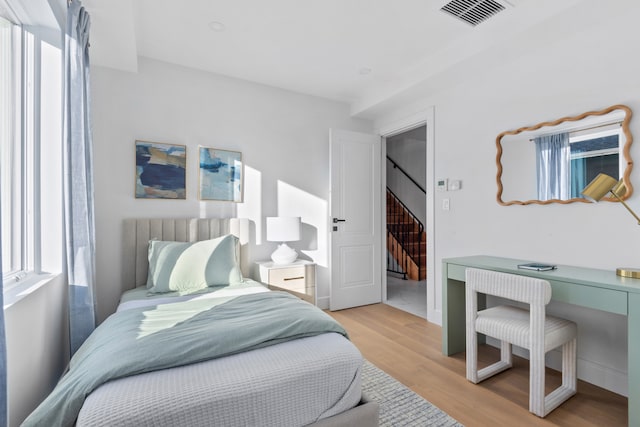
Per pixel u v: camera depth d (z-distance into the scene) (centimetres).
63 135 180
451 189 305
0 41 155
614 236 198
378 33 248
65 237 187
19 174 166
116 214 276
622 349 196
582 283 174
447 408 182
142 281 275
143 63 289
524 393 198
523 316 202
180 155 302
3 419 94
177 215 301
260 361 126
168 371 117
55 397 108
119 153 278
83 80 195
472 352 210
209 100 318
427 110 333
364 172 397
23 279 162
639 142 187
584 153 211
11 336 124
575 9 188
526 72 245
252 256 338
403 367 232
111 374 111
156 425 100
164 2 213
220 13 226
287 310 170
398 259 585
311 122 378
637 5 184
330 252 370
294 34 252
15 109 165
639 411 152
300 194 369
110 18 204
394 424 167
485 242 275
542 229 235
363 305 392
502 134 259
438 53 276
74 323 177
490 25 231
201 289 249
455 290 256
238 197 330
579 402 188
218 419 108
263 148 346
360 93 371
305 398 125
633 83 189
